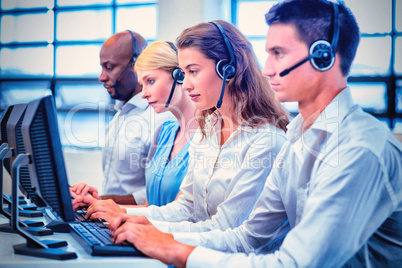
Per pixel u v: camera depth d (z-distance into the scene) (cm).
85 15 322
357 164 92
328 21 104
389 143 96
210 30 135
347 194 91
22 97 336
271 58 111
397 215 100
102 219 133
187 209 151
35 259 94
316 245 90
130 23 315
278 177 118
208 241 116
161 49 173
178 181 167
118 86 234
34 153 99
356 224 92
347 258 92
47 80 331
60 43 328
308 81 106
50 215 151
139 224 108
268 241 120
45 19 330
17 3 334
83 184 172
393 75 256
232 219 127
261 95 138
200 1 284
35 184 101
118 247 99
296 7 105
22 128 103
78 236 112
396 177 96
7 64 338
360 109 104
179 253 97
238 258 96
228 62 134
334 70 105
